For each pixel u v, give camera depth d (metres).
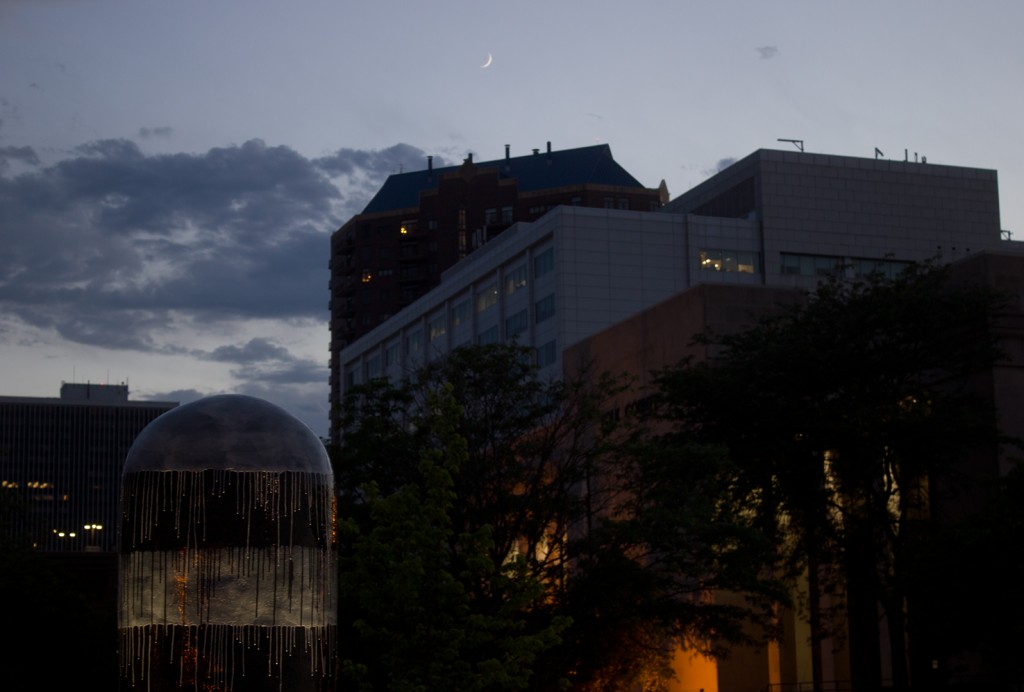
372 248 190.00
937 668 50.72
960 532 42.66
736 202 115.06
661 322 67.56
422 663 28.94
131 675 12.98
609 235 104.81
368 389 46.53
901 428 50.06
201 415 13.42
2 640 44.38
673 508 42.81
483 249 121.69
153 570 13.00
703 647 54.06
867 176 114.75
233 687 12.87
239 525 13.06
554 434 46.03
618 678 44.28
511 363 47.09
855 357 51.06
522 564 30.58
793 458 51.19
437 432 31.88
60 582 46.50
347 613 36.22
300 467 13.43
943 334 54.62
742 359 53.59
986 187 118.44
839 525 53.19
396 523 29.89
